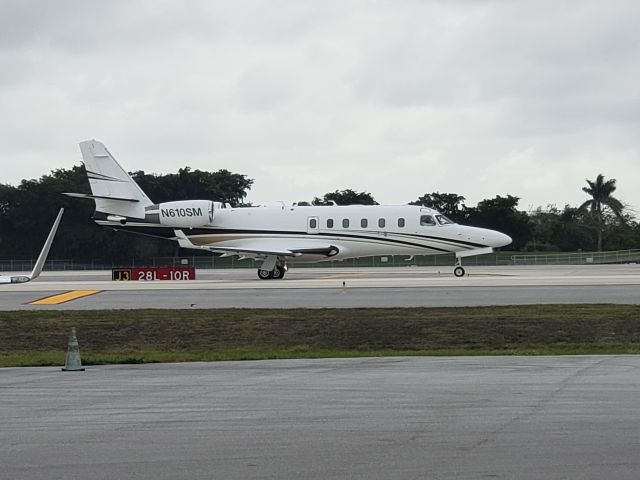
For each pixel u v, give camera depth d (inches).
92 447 591.8
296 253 2869.1
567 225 7554.1
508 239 2886.3
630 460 529.0
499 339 1425.9
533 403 738.2
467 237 2874.0
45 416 719.7
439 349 1366.9
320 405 749.9
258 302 1945.1
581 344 1376.7
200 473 515.5
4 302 2081.7
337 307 1833.2
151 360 1237.1
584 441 583.5
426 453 556.4
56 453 574.2
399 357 1220.5
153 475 512.1
